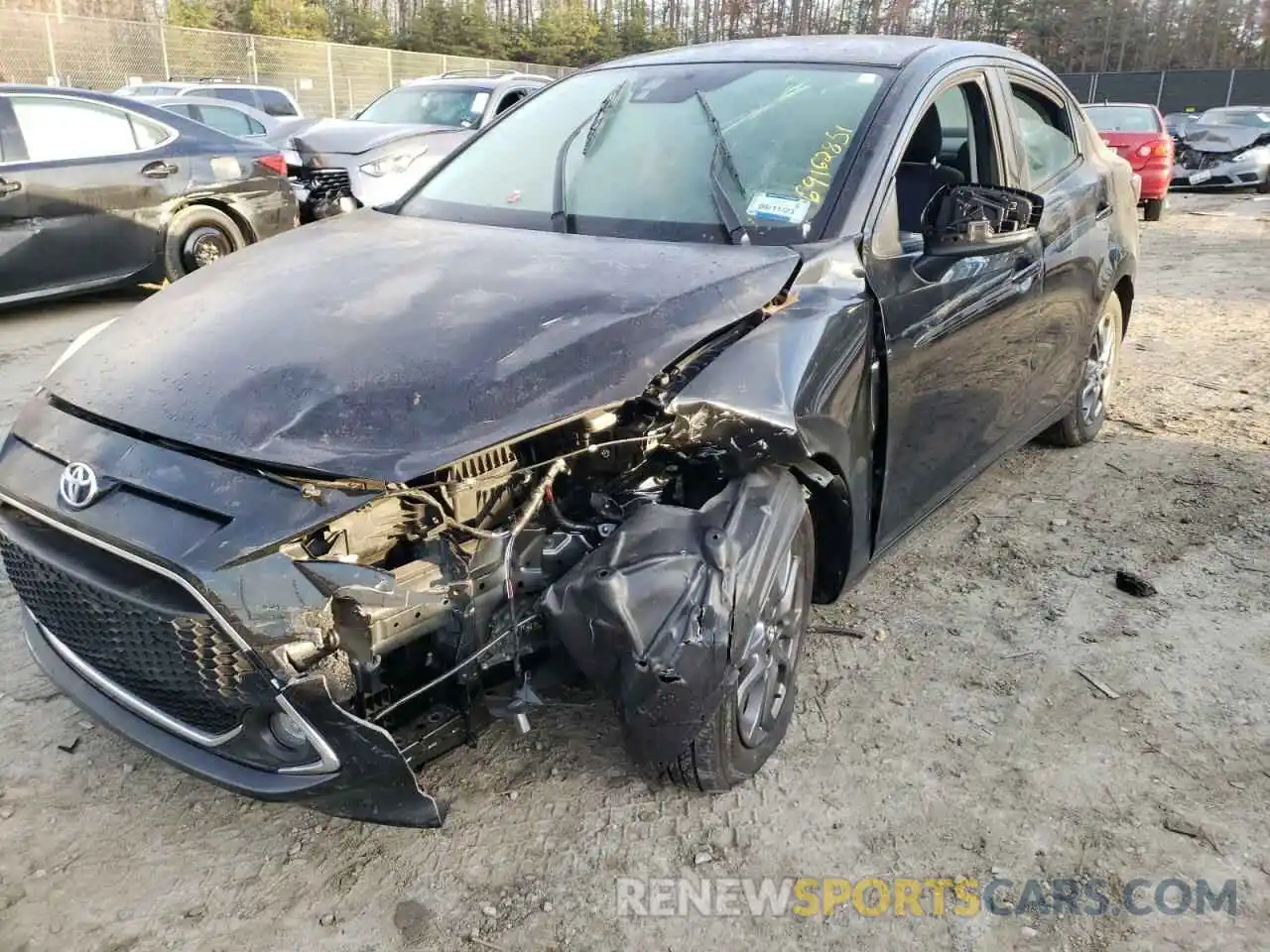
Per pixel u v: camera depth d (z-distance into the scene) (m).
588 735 2.86
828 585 3.00
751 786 2.67
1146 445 5.09
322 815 2.59
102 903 2.31
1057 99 4.33
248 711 2.10
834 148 3.08
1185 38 52.00
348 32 39.31
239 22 34.69
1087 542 4.02
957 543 4.03
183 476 2.07
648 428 2.33
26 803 2.61
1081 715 2.95
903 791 2.65
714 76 3.53
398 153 9.84
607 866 2.42
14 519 2.38
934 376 3.16
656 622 2.16
